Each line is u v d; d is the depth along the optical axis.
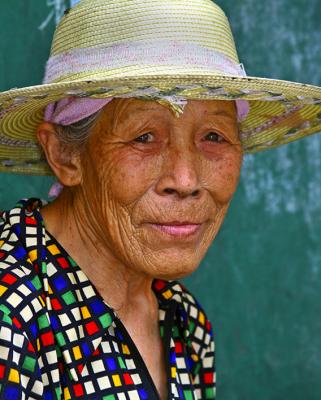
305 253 3.21
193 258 2.01
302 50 3.10
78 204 2.08
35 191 2.93
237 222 3.16
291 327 3.23
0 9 2.79
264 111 2.25
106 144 1.96
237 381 3.20
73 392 1.92
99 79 1.73
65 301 1.97
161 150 1.95
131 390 1.97
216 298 3.17
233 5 3.04
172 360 2.19
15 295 1.88
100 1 1.95
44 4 2.84
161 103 1.88
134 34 1.91
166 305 2.29
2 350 1.80
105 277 2.10
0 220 2.11
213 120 1.97
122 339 2.03
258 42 3.06
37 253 1.98
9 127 2.12
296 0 3.09
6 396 1.78
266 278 3.19
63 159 2.05
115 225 1.99
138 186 1.95
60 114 2.00
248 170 3.15
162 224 1.97
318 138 3.18
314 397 3.25
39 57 2.84
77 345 1.94
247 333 3.20
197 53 1.92
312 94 1.95
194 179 1.94
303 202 3.19
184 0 1.94
